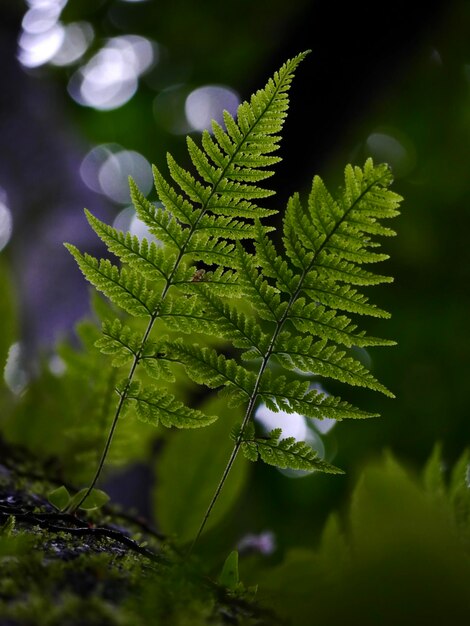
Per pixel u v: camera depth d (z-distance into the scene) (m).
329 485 2.65
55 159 1.96
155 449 1.44
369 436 2.75
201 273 0.81
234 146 0.80
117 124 3.36
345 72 1.79
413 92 2.90
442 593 0.73
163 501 0.91
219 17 2.96
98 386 0.94
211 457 0.91
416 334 2.85
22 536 0.77
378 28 1.77
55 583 0.74
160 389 0.81
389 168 0.79
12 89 2.02
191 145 0.80
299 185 1.80
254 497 2.56
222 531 0.94
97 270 0.80
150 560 0.80
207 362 0.80
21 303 1.74
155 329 0.92
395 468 0.82
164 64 3.22
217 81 3.21
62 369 1.01
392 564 0.73
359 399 2.79
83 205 1.94
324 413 0.79
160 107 3.34
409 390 2.81
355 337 0.79
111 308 0.92
